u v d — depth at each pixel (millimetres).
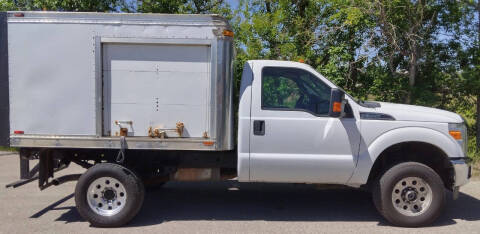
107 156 5316
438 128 4844
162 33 4695
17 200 6066
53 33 4707
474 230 4805
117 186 4895
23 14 4695
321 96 4957
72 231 4719
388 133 4828
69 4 10523
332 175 4895
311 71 4984
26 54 4727
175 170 5324
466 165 4836
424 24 10055
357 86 10344
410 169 4789
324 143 4832
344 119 4844
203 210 5645
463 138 4961
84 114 4754
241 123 4848
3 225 4922
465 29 10039
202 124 4781
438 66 10180
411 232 4738
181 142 4766
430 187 4816
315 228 4898
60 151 5219
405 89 9805
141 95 4770
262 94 4902
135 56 4742
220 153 5320
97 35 4691
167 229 4820
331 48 9891
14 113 4762
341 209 5730
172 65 4742
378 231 4781
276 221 5172
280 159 4836
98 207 4895
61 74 4730
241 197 6355
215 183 7258
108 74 4762
